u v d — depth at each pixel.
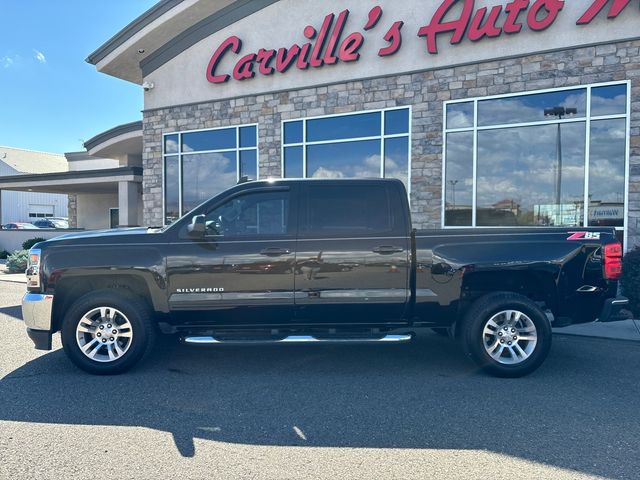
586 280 5.42
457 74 11.14
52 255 5.35
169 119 14.84
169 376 5.36
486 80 10.87
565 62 10.19
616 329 7.32
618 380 5.23
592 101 10.01
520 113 10.64
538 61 10.41
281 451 3.66
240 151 13.84
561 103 10.29
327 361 5.95
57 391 4.89
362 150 12.27
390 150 11.91
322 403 4.59
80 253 5.35
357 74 12.16
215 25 13.93
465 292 5.51
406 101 11.65
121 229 6.18
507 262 5.35
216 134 14.20
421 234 5.43
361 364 5.83
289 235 5.40
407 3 11.53
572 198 10.29
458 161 11.23
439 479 3.26
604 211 10.01
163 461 3.51
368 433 3.96
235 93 13.78
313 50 12.56
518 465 3.44
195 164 14.55
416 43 11.48
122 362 5.34
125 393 4.84
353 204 5.50
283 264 5.35
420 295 5.39
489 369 5.31
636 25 9.62
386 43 11.80
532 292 5.67
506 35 10.65
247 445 3.76
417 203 11.60
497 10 10.55
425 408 4.46
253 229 5.49
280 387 5.02
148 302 5.60
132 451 3.66
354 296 5.37
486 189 10.99
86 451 3.66
